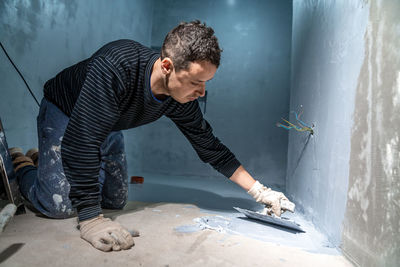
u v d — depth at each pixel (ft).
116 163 5.89
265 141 13.58
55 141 4.89
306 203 6.99
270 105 13.67
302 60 8.20
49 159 4.88
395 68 3.20
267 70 13.79
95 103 3.77
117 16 11.91
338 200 4.79
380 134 3.47
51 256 3.51
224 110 13.92
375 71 3.71
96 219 4.08
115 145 5.88
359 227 3.89
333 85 5.41
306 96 7.57
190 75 3.27
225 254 3.93
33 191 5.18
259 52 13.89
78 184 3.95
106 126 3.94
